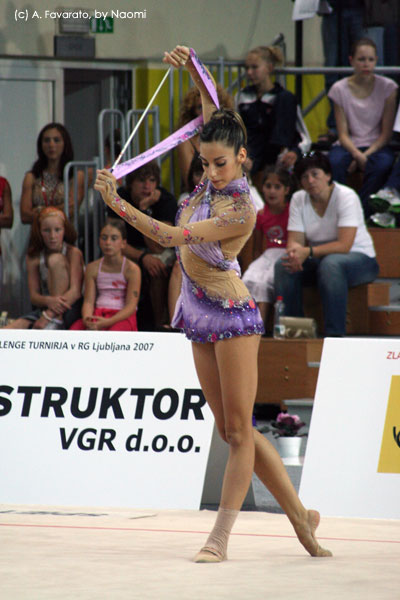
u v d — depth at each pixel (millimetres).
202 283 8539
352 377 11617
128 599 6590
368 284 20172
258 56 22484
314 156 19625
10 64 25500
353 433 11484
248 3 26672
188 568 7871
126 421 12031
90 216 22766
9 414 12273
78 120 26484
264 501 12883
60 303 19500
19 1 25297
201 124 9172
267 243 20672
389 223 21297
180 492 11734
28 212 22703
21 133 25922
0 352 12430
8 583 7109
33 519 10703
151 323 19625
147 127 22828
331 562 8305
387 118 22484
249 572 7723
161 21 25922
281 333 19000
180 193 22953
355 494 11328
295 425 15414
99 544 9133
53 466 12047
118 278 19172
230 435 8578
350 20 24781
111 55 25734
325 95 27062
